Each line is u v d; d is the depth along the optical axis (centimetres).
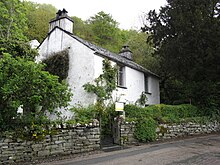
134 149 1112
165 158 879
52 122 983
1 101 844
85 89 1669
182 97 2305
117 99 1802
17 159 856
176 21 1767
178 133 1521
